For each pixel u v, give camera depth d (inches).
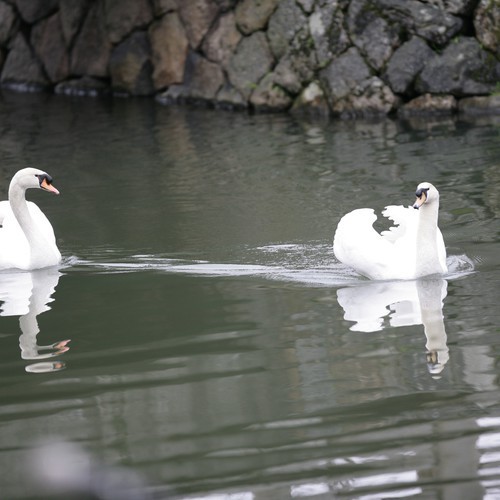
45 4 1196.5
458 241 532.1
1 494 283.0
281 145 797.2
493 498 276.4
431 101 893.8
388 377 362.6
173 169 731.4
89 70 1144.8
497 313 424.8
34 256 524.1
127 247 550.6
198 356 391.9
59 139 874.1
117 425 330.6
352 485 286.8
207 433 322.0
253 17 989.2
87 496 253.8
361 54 920.9
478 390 347.3
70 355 399.2
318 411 335.6
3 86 1231.5
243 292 470.0
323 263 510.3
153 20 1083.9
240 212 605.6
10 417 342.0
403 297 453.1
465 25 905.5
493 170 667.4
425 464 296.0
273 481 290.2
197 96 1031.6
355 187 647.1
